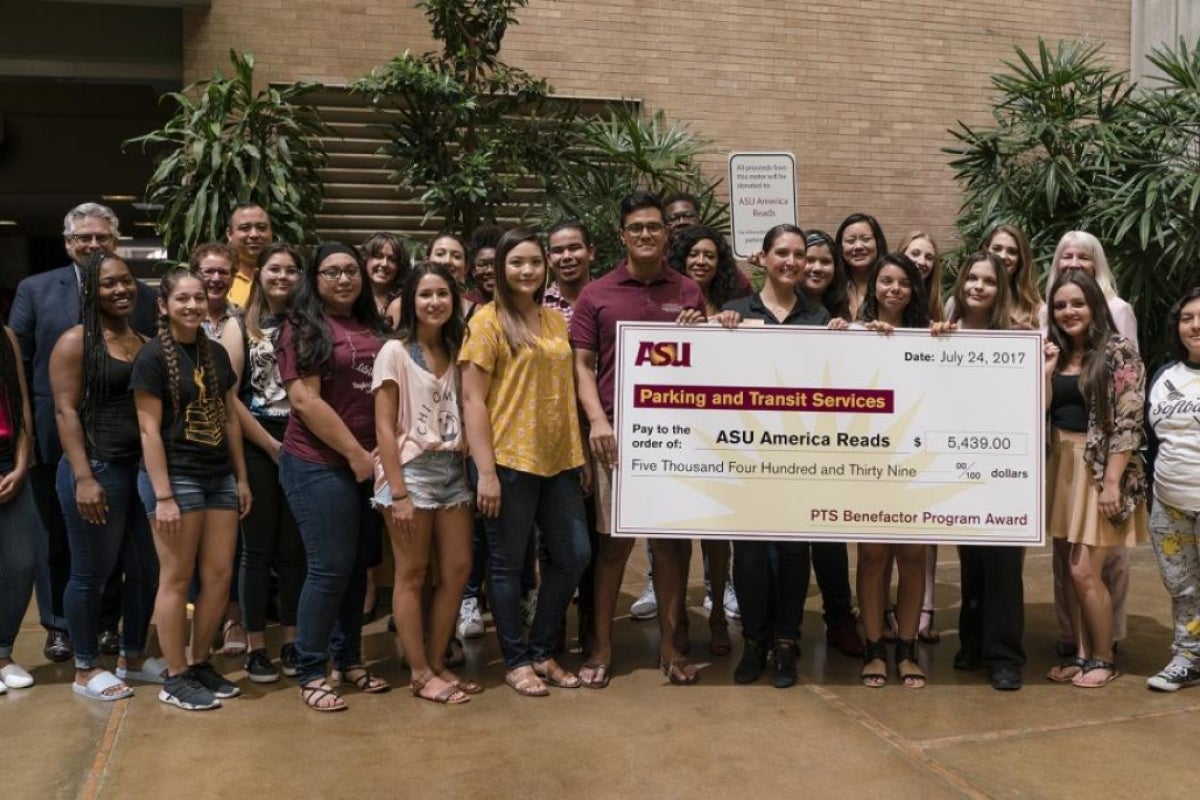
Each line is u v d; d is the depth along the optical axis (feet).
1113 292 16.49
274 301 15.75
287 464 14.03
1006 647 14.93
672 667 15.12
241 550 15.90
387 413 13.73
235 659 16.28
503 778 11.85
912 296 15.30
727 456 14.75
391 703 14.24
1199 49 28.53
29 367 15.98
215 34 29.66
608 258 26.76
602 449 14.66
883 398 14.76
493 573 14.67
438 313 13.96
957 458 14.78
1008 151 29.09
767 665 15.84
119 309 14.37
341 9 30.32
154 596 15.25
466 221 26.30
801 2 33.47
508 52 31.22
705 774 11.98
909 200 34.71
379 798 11.35
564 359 14.47
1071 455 15.21
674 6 32.42
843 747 12.77
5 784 11.66
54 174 47.03
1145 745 12.88
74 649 14.49
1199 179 25.05
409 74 25.02
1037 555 22.76
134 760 12.28
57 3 30.60
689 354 14.73
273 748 12.65
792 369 14.73
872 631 15.17
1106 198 27.04
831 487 14.79
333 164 30.19
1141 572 21.40
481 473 14.03
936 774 12.03
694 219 18.93
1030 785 11.76
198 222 23.57
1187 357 15.03
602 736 13.07
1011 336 14.73
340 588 14.03
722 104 32.94
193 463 13.85
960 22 34.86
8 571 14.66
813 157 33.78
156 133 25.34
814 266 16.70
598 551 15.34
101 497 14.15
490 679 15.29
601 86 31.96
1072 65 29.04
